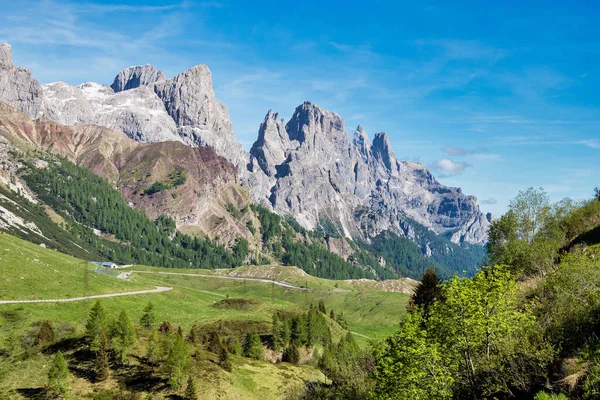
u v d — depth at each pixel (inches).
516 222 3034.0
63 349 3526.1
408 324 1696.6
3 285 5118.1
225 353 3941.9
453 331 1435.8
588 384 1080.8
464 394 1510.8
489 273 1473.9
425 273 3002.0
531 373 1325.0
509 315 1373.0
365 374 2517.2
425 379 1471.5
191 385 3107.8
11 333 3912.4
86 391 3011.8
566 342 1349.7
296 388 3789.4
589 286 1437.0
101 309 3695.9
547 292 1631.4
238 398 3388.3
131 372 3314.5
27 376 3093.0
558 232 2726.4
